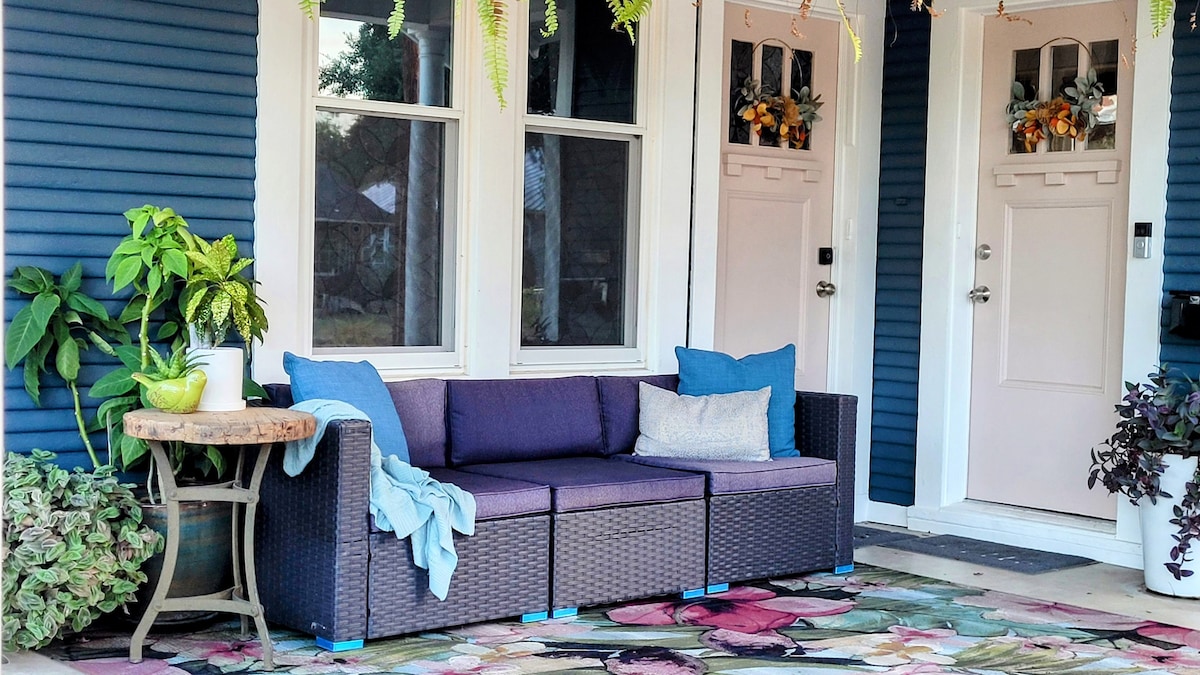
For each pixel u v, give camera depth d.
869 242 6.01
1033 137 5.60
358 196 4.54
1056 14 5.53
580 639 3.79
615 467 4.43
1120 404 4.89
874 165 6.00
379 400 4.02
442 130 4.75
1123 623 4.18
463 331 4.77
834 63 6.02
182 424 3.26
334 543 3.52
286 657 3.49
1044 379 5.62
